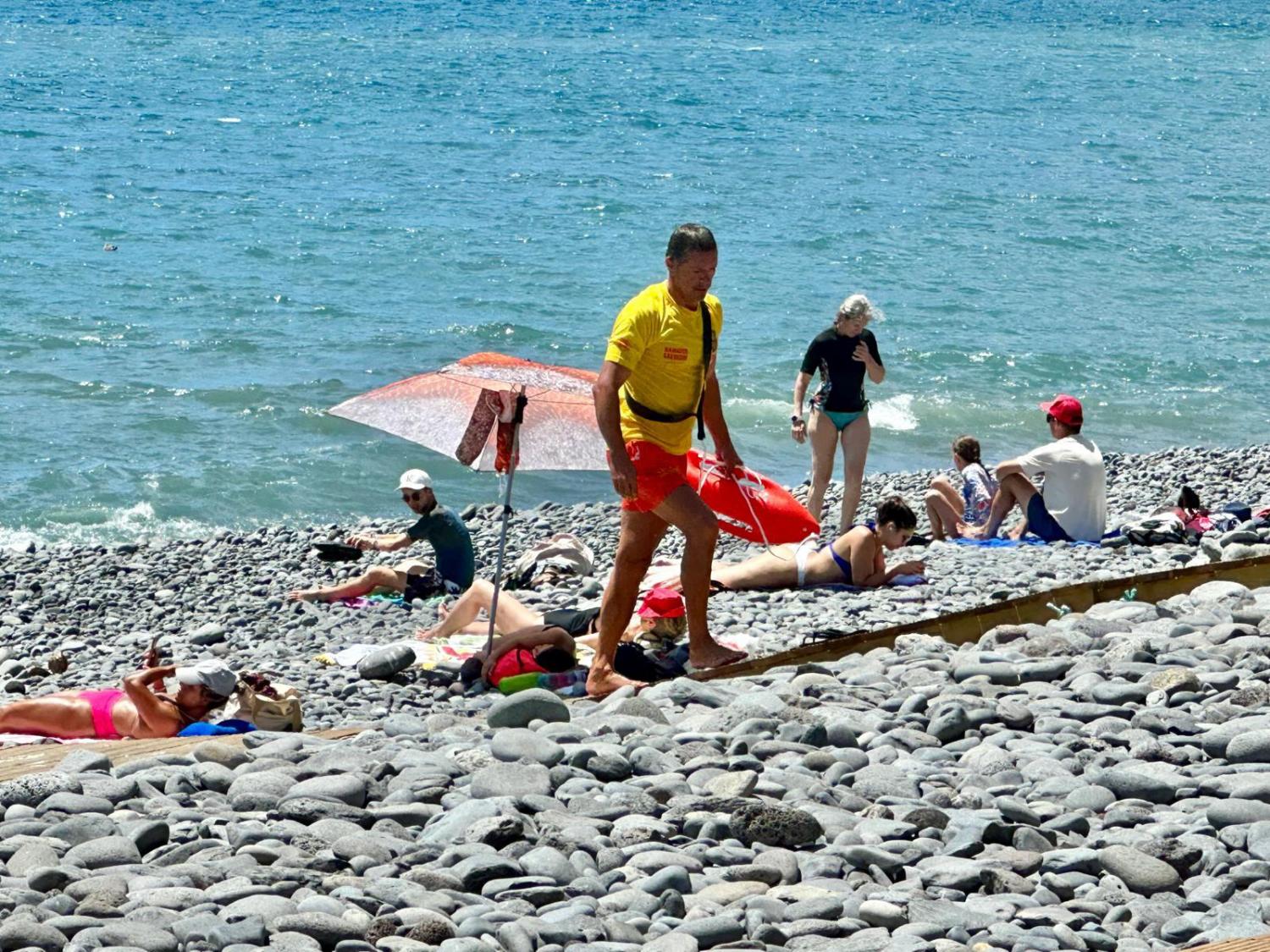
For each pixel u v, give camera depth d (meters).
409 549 50.16
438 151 154.12
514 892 12.88
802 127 178.25
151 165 140.75
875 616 33.25
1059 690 20.64
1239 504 44.56
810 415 44.75
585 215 123.81
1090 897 13.26
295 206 123.69
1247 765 16.45
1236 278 105.81
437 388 30.84
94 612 43.78
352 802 15.54
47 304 89.69
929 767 17.05
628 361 23.38
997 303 96.44
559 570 42.06
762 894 13.07
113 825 14.36
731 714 19.45
